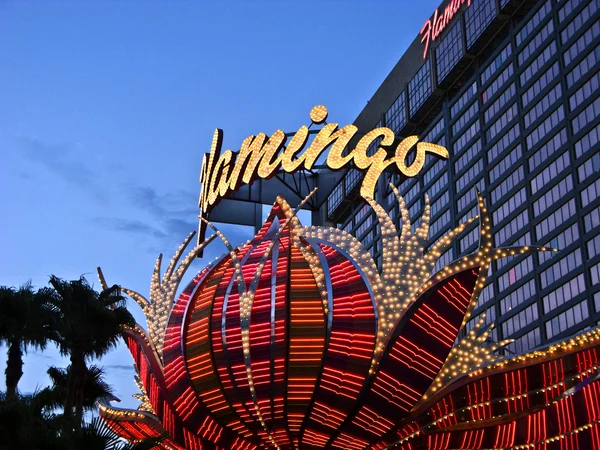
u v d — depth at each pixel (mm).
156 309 37188
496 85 115125
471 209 116125
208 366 33062
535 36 107750
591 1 98562
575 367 29609
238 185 42562
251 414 32750
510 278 104750
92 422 25281
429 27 131125
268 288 33156
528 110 107375
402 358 31297
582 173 96188
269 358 31969
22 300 34781
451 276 31969
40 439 25125
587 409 29984
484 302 108750
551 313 96000
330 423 32000
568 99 100375
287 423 32312
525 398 30750
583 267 92250
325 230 34906
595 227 92250
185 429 34625
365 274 32688
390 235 33844
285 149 42250
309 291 32719
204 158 46562
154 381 35312
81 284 37062
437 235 123562
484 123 116812
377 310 31828
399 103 138125
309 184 50188
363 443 32562
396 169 38406
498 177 111438
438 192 125438
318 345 31844
